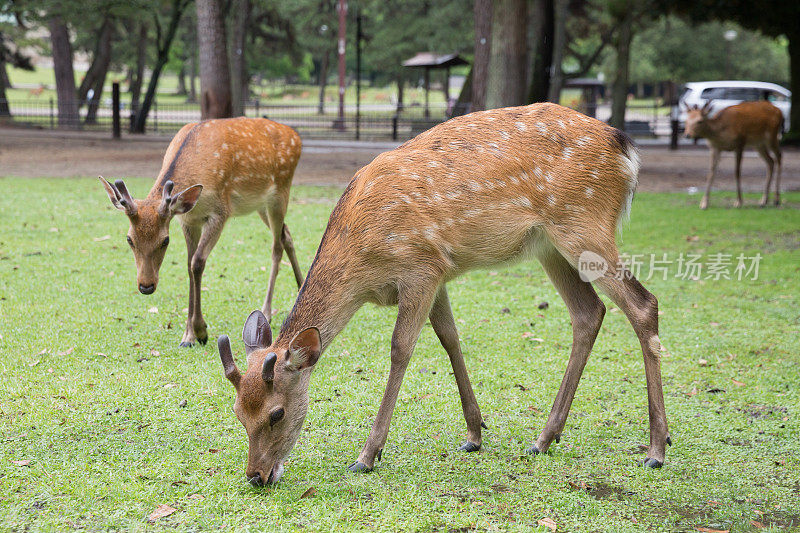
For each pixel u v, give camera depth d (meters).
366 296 3.80
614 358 5.57
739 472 3.86
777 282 7.79
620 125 21.95
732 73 51.97
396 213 3.70
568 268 4.17
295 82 78.12
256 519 3.32
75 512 3.34
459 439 4.21
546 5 18.64
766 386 5.02
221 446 4.03
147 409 4.48
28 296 6.61
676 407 4.69
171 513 3.34
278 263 6.46
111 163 16.62
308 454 3.98
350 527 3.27
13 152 18.58
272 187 6.29
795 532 3.30
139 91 34.41
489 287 7.54
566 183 3.89
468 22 39.31
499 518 3.38
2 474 3.66
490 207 3.80
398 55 43.41
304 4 44.09
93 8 25.22
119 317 6.18
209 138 5.79
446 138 3.89
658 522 3.38
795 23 22.38
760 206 12.41
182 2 26.11
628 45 21.70
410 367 5.31
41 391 4.69
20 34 30.38
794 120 24.08
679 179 16.19
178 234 9.58
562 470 3.87
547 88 19.03
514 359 5.51
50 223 9.70
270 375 3.32
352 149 21.69
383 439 3.81
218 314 6.37
